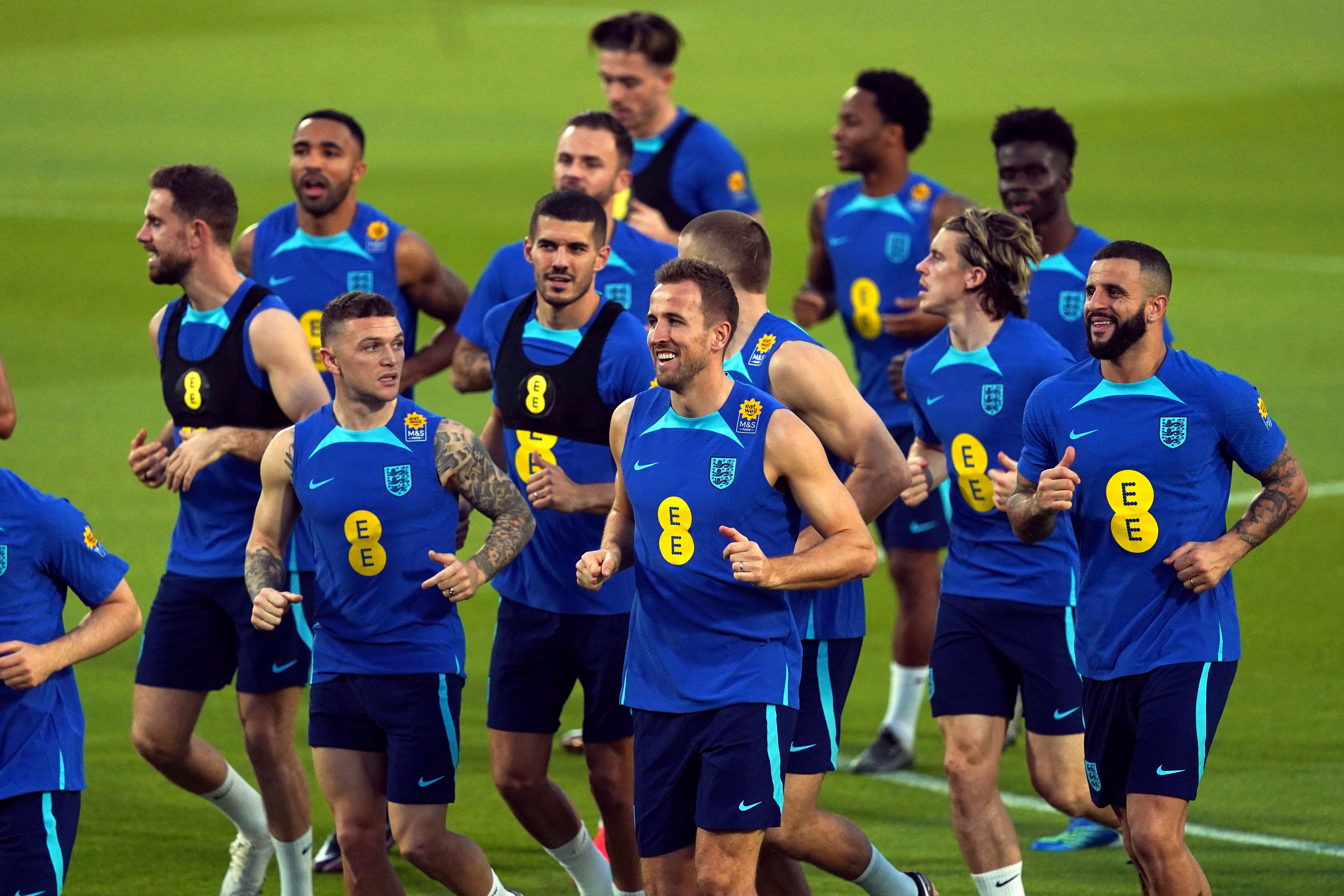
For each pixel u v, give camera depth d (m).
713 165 32.28
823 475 16.84
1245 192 86.81
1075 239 26.52
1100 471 18.58
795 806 19.17
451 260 69.19
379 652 18.81
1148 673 18.31
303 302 26.58
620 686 20.78
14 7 149.38
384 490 18.70
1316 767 26.09
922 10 160.50
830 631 19.52
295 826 21.38
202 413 21.86
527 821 21.31
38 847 16.16
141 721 21.39
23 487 16.41
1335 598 34.62
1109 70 127.56
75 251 71.44
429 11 158.12
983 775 20.59
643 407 17.50
